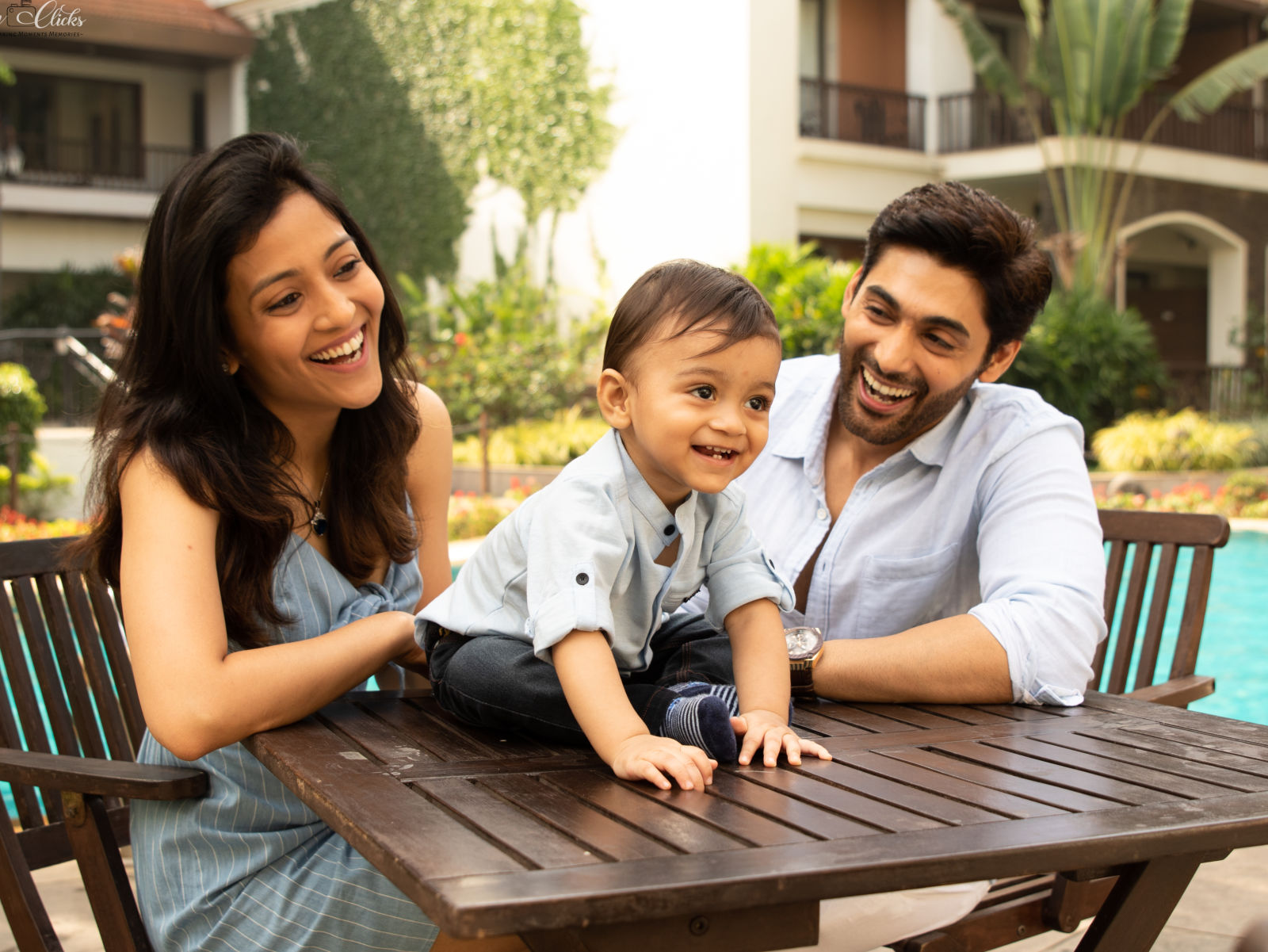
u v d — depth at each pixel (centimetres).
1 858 178
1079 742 160
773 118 1490
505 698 160
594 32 1620
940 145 1675
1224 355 1811
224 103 2195
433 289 1841
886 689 187
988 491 221
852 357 220
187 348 173
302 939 164
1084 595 195
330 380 180
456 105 1786
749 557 176
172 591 165
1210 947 246
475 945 160
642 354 159
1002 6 1748
